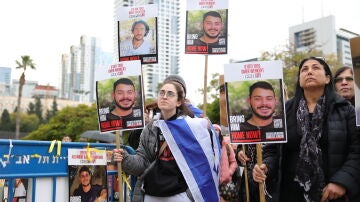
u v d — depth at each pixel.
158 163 3.35
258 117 3.20
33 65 47.75
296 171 3.22
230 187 3.80
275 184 3.52
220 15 5.29
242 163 4.02
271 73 3.22
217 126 3.89
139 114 3.50
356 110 2.94
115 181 3.93
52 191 3.36
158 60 4.99
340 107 3.21
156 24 5.03
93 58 111.88
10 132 64.31
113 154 3.45
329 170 3.09
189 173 3.25
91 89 109.88
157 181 3.26
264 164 3.23
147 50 5.02
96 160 3.67
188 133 3.35
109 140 8.66
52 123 37.34
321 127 3.18
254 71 3.25
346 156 3.12
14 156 3.12
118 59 5.16
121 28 5.17
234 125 3.25
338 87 4.34
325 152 3.17
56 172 3.38
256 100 3.22
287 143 3.37
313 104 3.37
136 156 3.42
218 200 3.35
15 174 3.10
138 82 3.54
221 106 4.66
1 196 3.18
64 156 3.46
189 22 5.34
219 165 3.45
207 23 5.30
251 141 3.20
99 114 3.62
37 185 3.26
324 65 3.34
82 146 3.58
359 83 2.95
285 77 24.94
